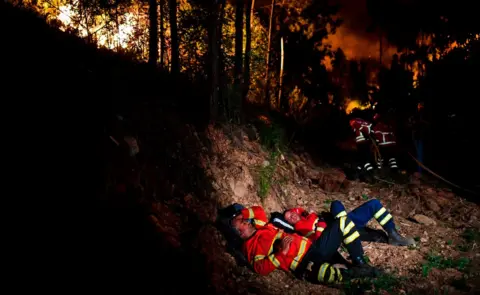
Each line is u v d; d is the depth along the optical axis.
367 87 18.53
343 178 9.45
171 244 5.57
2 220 4.72
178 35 10.81
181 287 5.10
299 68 16.61
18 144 5.52
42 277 4.47
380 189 9.32
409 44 13.34
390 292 5.65
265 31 15.37
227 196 7.01
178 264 5.37
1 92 6.05
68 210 5.21
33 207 5.01
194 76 10.68
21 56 6.99
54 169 5.52
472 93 11.41
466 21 12.00
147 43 11.53
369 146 10.25
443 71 11.45
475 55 11.34
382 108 11.92
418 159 11.12
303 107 14.77
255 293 5.41
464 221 8.06
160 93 8.65
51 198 5.21
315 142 12.27
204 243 5.89
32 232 4.78
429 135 11.93
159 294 4.88
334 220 6.38
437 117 11.93
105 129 6.38
